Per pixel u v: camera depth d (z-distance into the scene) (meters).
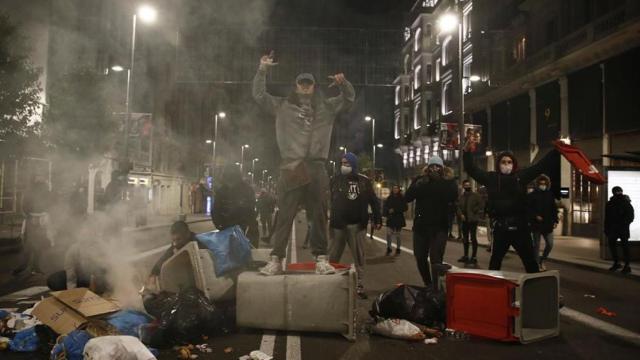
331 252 7.58
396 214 13.09
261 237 18.09
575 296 7.79
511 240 6.06
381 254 13.35
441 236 6.79
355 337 5.14
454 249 15.32
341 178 7.51
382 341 5.13
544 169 6.08
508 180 6.07
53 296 4.80
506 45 30.77
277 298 5.20
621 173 12.46
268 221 17.12
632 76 18.44
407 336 5.12
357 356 4.62
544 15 25.94
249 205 7.73
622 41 18.66
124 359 3.70
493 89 29.72
